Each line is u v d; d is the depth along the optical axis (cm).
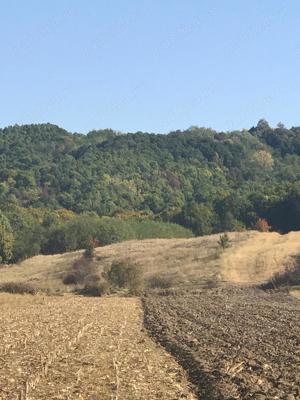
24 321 3130
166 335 2583
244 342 2355
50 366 1753
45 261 8919
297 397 1393
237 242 8869
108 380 1565
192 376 1669
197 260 7975
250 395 1400
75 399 1352
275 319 3294
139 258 8325
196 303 4525
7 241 10388
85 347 2181
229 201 12938
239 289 6134
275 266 7550
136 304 4553
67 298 5369
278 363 1856
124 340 2425
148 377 1620
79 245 10838
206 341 2386
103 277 6825
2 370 1678
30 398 1350
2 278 8075
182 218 12962
